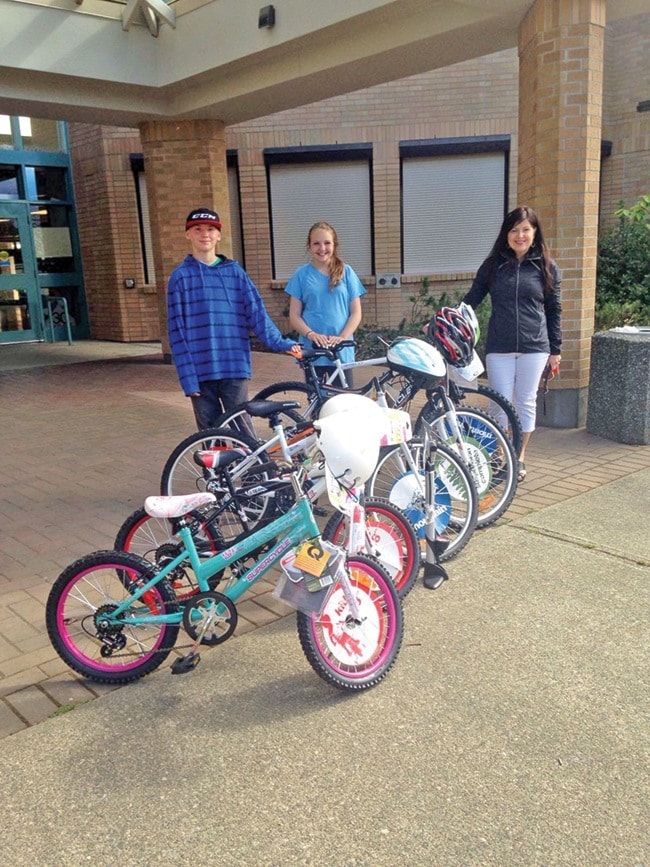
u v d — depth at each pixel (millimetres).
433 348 4406
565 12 6254
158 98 10203
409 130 13281
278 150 13344
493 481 4723
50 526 4914
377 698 3004
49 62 8734
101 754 2719
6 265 14914
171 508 3064
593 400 6711
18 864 2236
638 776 2518
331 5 7426
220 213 10930
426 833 2301
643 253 10125
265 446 3730
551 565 4141
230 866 2203
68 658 3148
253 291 4863
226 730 2834
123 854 2262
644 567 4082
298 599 2904
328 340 5020
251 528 3467
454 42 7422
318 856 2229
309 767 2613
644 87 12344
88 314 15836
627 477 5582
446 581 3982
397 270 13750
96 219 14836
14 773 2629
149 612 3154
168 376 10703
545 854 2205
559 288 5465
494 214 13594
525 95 6879
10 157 14516
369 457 3104
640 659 3215
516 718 2846
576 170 6527
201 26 8891
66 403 8969
